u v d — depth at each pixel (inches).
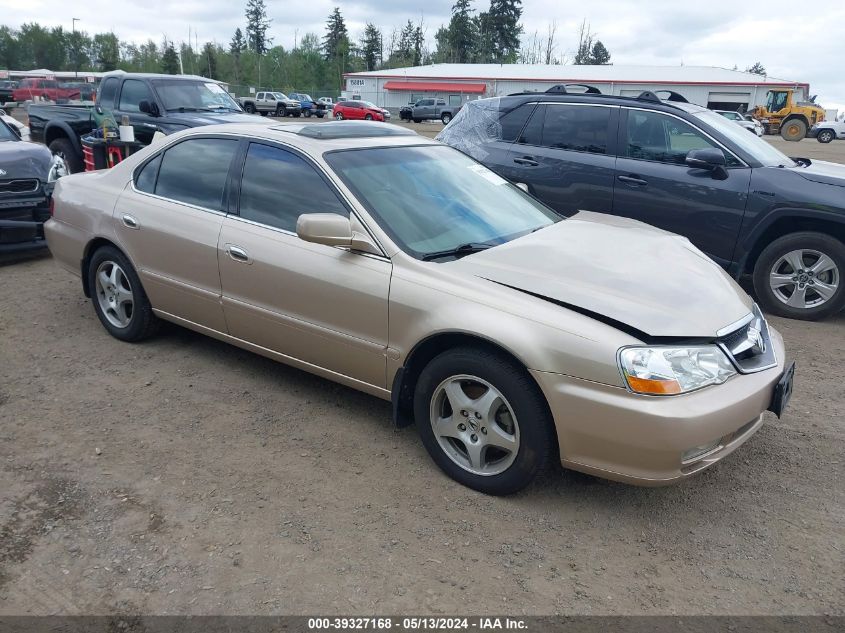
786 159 257.1
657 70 2206.0
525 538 119.9
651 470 114.4
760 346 130.7
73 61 4670.3
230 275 163.8
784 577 111.4
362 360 144.7
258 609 102.7
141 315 193.0
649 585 109.2
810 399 175.8
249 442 149.9
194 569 110.6
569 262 135.5
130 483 133.4
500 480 128.3
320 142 159.6
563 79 2114.9
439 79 2250.2
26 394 169.8
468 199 163.2
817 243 229.9
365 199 146.6
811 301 238.1
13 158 279.4
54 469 137.5
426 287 132.3
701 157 237.5
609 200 259.4
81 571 109.8
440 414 136.5
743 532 122.6
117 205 190.1
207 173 174.2
